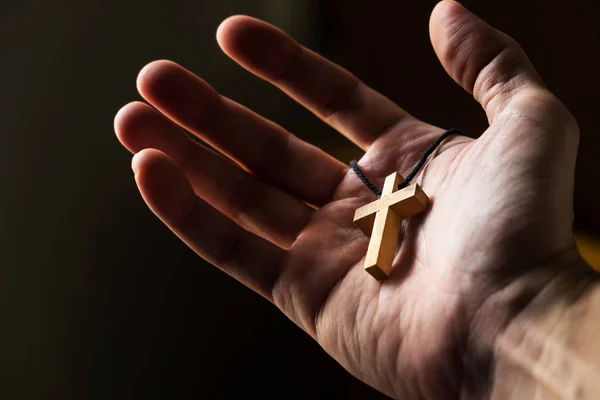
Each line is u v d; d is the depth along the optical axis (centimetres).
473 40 32
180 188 33
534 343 29
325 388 44
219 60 48
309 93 37
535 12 48
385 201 33
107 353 43
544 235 30
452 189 32
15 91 44
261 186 36
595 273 29
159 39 47
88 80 46
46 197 44
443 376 30
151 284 44
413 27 49
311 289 33
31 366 42
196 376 44
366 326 32
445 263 31
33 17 45
